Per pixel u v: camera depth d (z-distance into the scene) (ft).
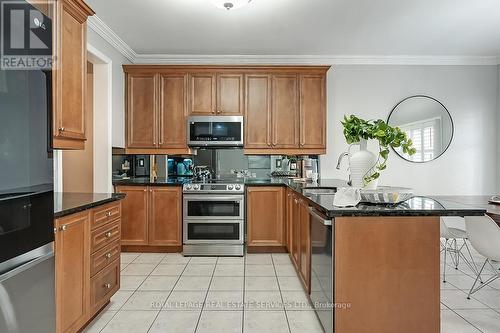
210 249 12.87
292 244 11.37
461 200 9.93
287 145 13.91
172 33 12.04
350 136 6.96
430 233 5.80
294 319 7.59
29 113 4.63
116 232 8.27
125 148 13.80
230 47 13.57
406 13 10.48
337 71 14.94
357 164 6.76
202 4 9.78
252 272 10.87
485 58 14.90
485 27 11.64
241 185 12.91
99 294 7.33
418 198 7.61
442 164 15.12
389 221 5.81
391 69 14.99
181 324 7.38
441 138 15.07
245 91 13.88
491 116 15.15
